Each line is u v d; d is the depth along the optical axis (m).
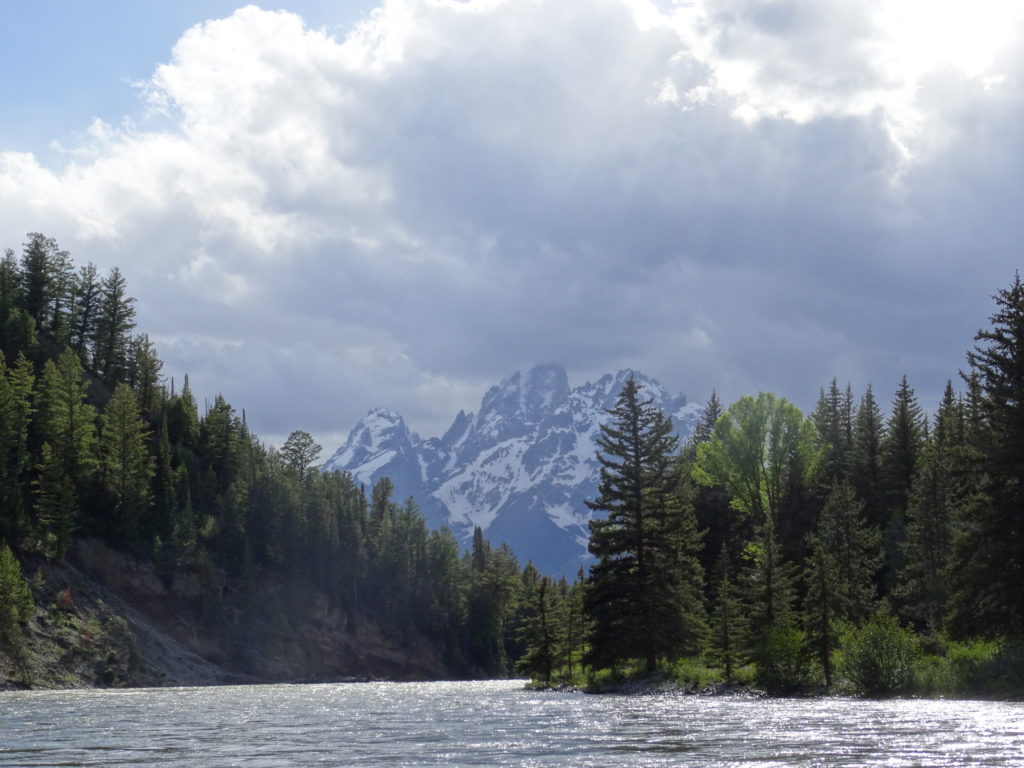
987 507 53.16
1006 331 53.22
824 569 62.53
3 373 126.19
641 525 79.38
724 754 27.97
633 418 81.06
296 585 156.88
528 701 62.56
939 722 35.84
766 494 115.38
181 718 47.75
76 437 130.50
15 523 112.31
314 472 196.62
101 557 125.00
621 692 73.06
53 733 38.78
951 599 55.16
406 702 64.06
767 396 117.00
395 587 179.88
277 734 37.97
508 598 199.75
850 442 121.00
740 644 68.44
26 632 99.00
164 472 144.00
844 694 56.44
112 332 172.00
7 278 164.25
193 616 131.75
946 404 110.44
